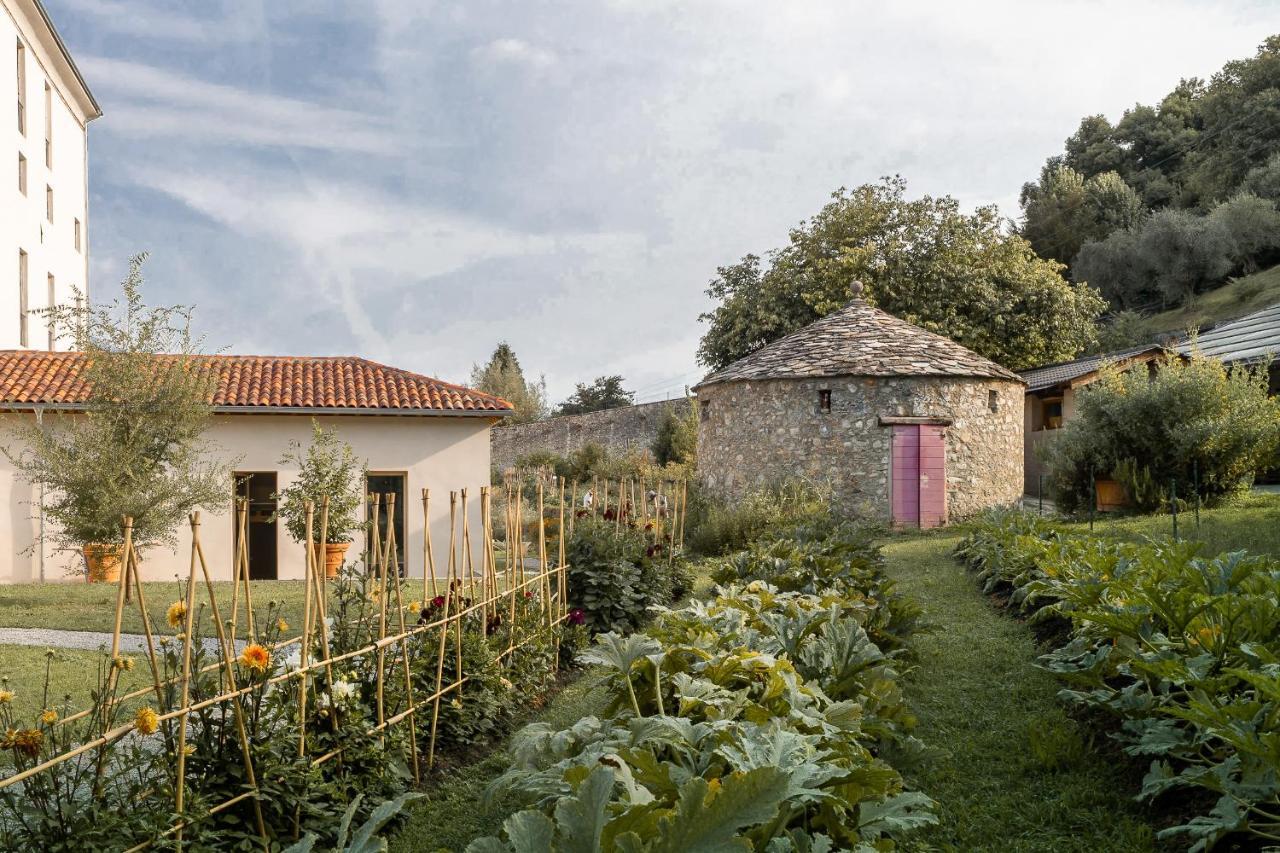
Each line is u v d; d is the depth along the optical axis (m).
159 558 15.23
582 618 7.50
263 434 15.74
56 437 14.54
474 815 4.37
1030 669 6.14
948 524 17.92
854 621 4.82
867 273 26.95
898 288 27.27
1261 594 4.52
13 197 19.33
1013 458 19.64
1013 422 19.75
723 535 15.27
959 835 3.71
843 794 3.11
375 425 16.22
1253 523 11.19
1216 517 12.66
